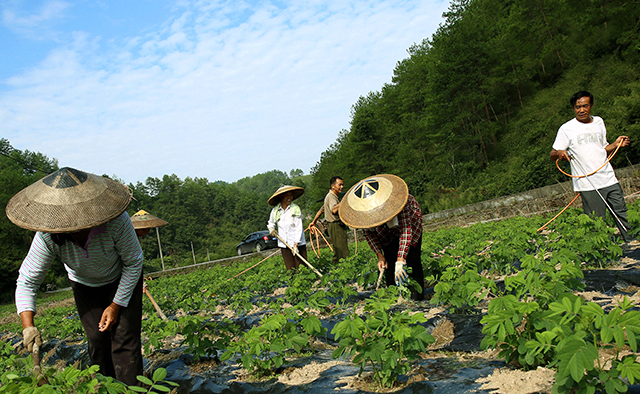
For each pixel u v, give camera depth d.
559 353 1.94
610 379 1.92
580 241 5.06
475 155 36.06
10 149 92.06
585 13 33.66
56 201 2.84
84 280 3.34
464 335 3.72
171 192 139.25
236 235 138.62
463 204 28.67
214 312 7.64
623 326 1.95
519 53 35.22
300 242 8.62
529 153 26.44
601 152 5.66
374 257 7.60
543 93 35.00
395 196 4.32
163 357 4.76
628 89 22.44
